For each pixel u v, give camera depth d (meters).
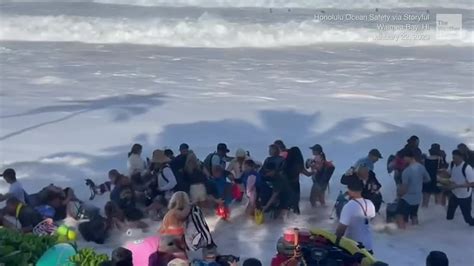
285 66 39.41
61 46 44.12
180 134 24.75
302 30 48.69
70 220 17.48
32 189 19.89
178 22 49.16
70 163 21.73
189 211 15.28
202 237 15.21
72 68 37.53
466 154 18.52
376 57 42.78
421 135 24.81
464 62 41.62
